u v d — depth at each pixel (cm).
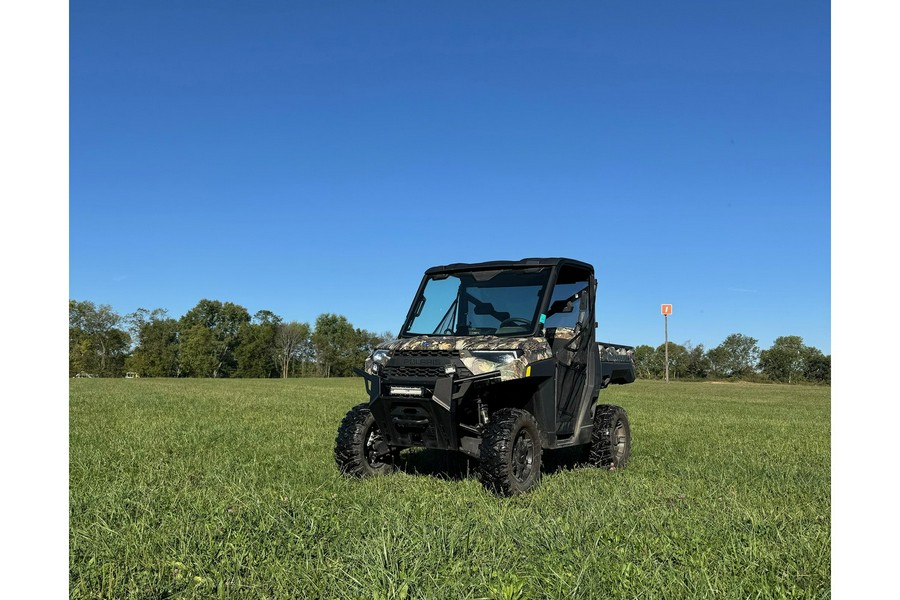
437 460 818
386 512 499
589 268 803
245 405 1778
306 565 373
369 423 705
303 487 608
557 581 353
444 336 711
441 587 337
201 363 9406
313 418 1399
